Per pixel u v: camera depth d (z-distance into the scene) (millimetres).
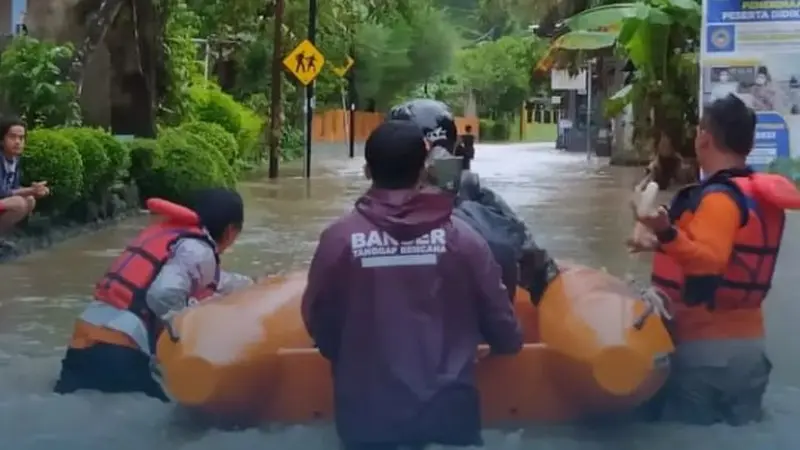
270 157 27562
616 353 5199
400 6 38031
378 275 4605
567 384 5344
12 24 20969
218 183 18016
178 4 23375
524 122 80188
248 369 5301
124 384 6098
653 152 22328
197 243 6074
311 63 27672
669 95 21812
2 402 6008
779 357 7113
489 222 5453
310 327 4816
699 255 5113
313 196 21203
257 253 12555
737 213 5215
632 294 5523
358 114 58375
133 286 6160
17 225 12734
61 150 13547
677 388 5465
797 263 11633
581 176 27719
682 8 21328
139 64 21281
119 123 21234
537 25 45969
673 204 5492
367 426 4590
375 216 4641
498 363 5297
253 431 5348
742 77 15070
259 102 35969
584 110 50188
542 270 5730
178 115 23031
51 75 16375
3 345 7770
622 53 25078
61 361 6996
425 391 4570
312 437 5180
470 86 78125
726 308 5371
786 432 5328
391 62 58656
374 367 4602
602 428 5375
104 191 15531
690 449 5098
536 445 5078
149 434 5367
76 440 5336
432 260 4633
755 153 15031
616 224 15523
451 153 5602
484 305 4730
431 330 4617
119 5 20188
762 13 14961
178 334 5398
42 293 10086
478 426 4766
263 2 31547
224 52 36406
